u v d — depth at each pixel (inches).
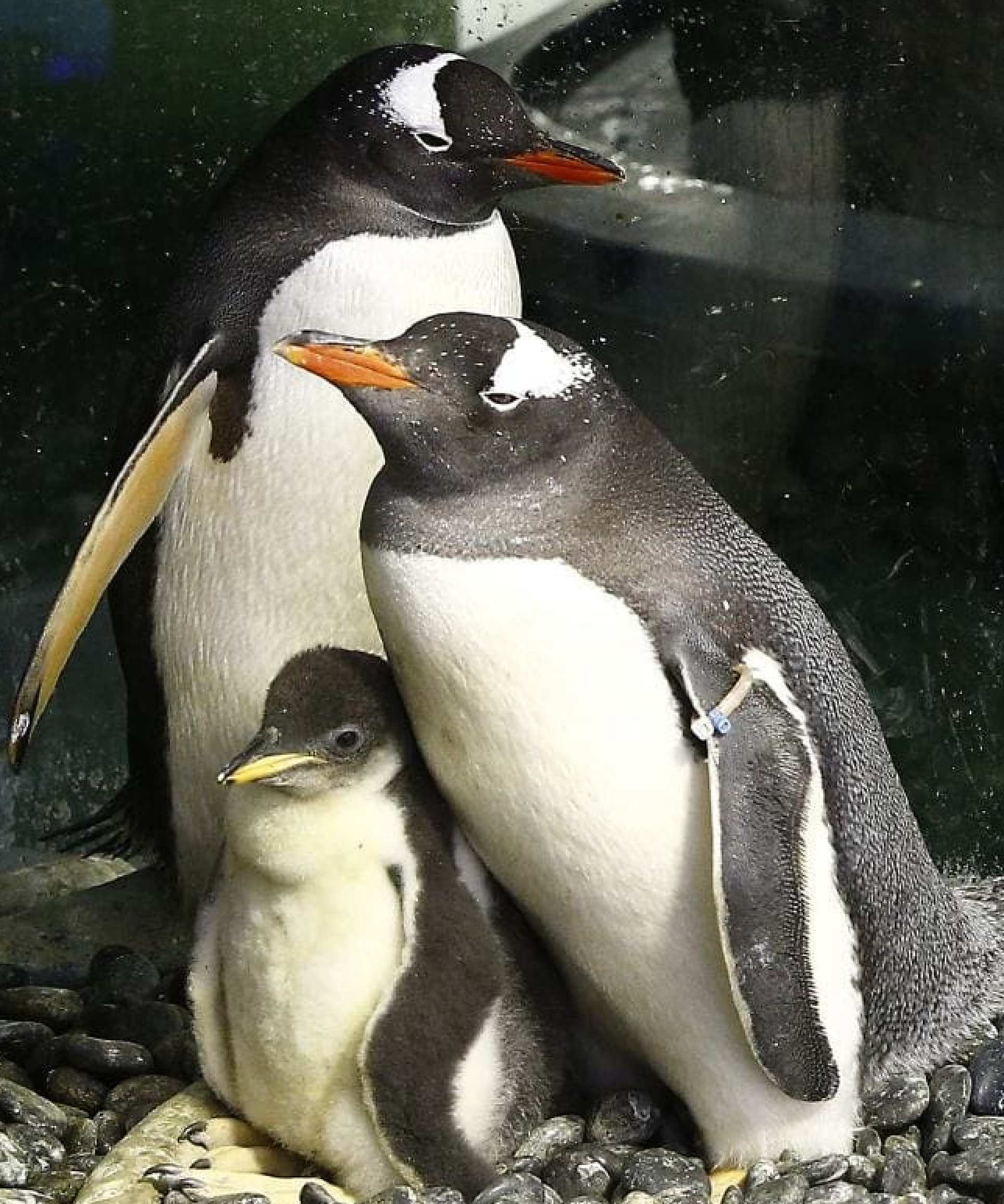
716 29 272.7
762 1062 168.1
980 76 262.2
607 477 169.3
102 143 276.7
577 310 278.4
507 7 275.7
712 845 167.5
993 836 264.7
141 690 216.8
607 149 276.5
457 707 166.2
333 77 205.9
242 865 165.5
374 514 167.6
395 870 166.4
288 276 199.5
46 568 282.2
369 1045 163.6
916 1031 188.5
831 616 276.4
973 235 266.1
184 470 203.9
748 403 279.6
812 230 275.0
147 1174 169.2
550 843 170.1
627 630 165.3
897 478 272.5
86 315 280.1
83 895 244.1
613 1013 181.0
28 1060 206.1
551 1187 173.0
